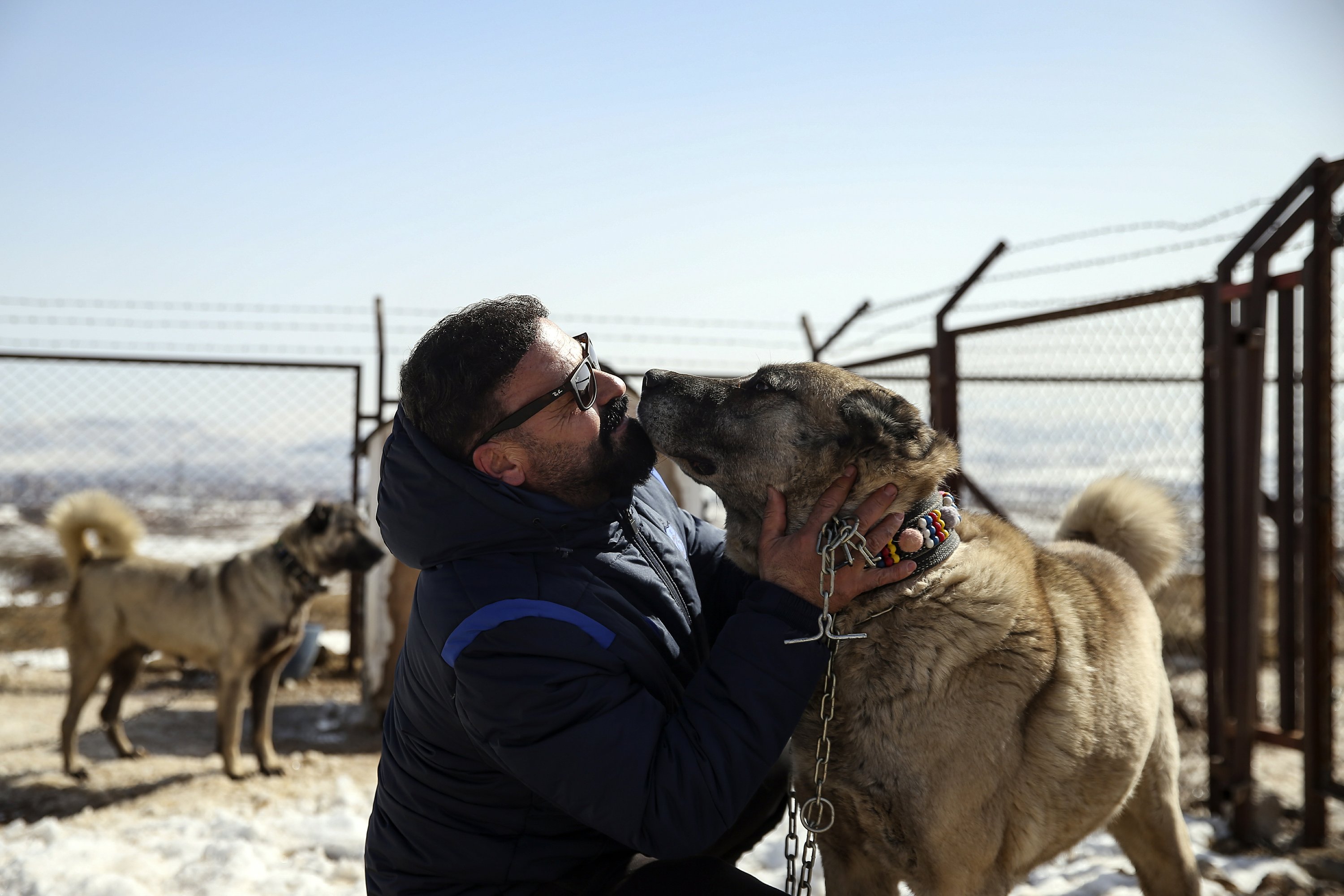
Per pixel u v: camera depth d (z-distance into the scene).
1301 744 3.66
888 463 1.96
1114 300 4.20
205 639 4.85
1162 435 4.53
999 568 2.00
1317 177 3.45
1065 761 1.94
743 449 2.12
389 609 5.79
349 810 4.21
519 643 1.60
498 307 1.82
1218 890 3.06
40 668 7.11
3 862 3.46
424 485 1.75
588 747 1.57
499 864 1.75
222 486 15.42
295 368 6.96
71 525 5.06
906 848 1.93
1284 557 3.92
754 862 3.44
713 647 1.78
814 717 1.99
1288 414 3.88
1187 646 5.03
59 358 6.51
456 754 1.73
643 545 1.94
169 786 4.64
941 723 1.87
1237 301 3.92
